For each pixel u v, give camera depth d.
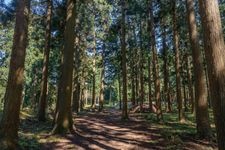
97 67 43.22
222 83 7.02
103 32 36.72
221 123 6.92
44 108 20.77
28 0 11.19
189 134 14.42
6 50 38.69
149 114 28.44
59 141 12.95
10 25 28.97
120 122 21.72
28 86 44.84
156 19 24.75
